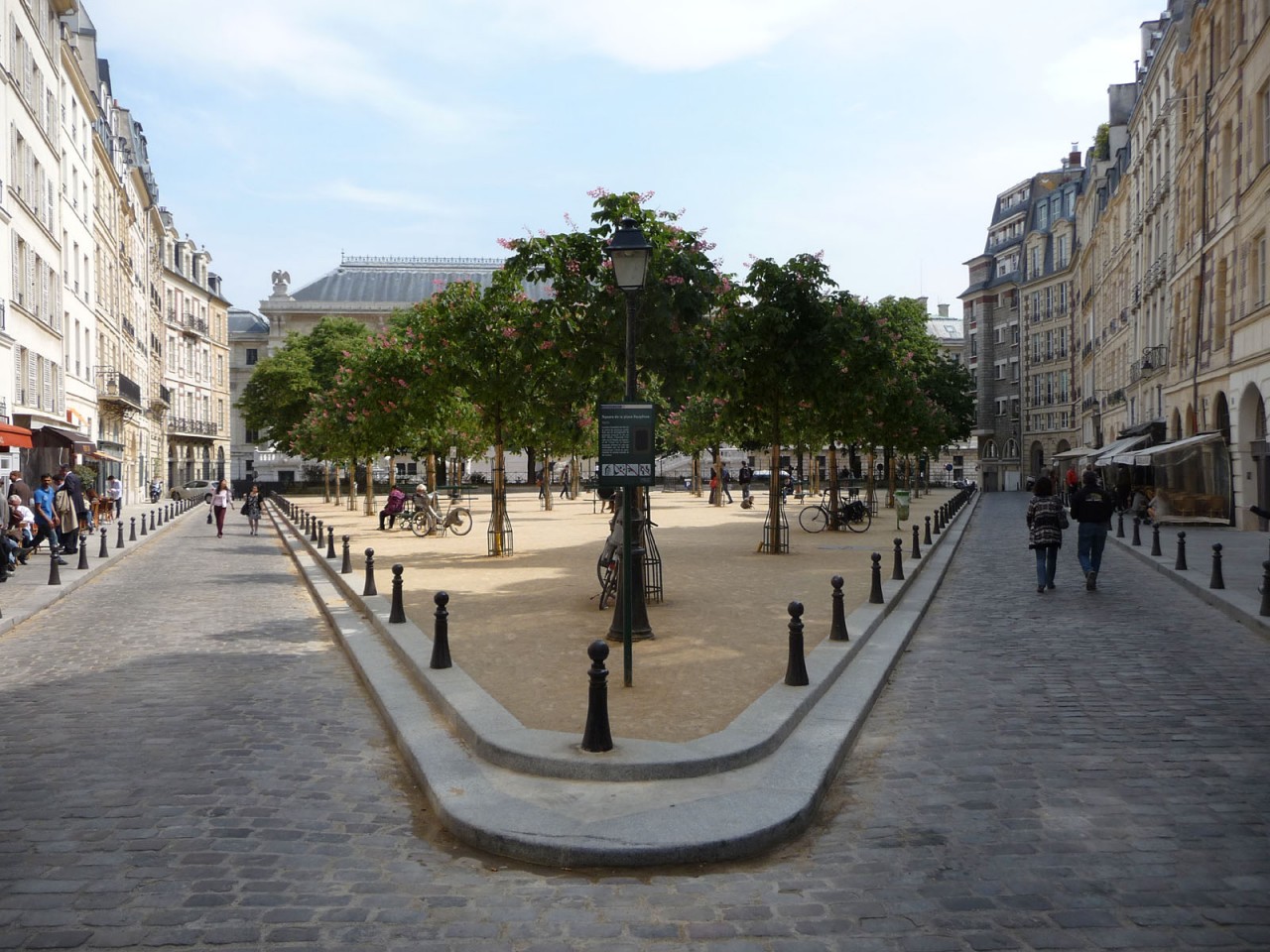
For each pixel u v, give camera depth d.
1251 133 24.78
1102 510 14.66
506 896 4.36
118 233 48.06
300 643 10.86
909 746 6.68
